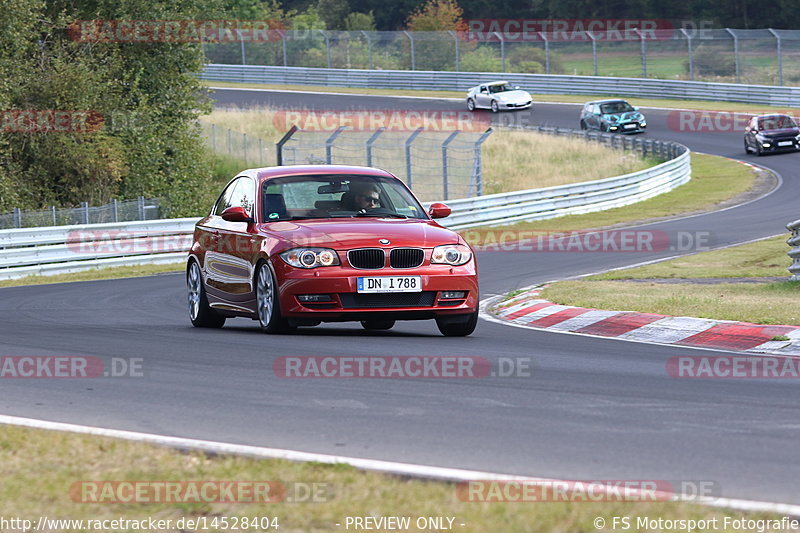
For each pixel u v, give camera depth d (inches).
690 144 6884.8
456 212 4121.6
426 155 6461.6
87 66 4803.2
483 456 759.7
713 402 971.3
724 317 1542.8
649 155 6471.5
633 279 2326.5
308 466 718.5
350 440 816.3
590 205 4699.8
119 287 2605.8
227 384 1074.7
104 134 4835.1
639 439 810.8
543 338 1496.1
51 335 1536.7
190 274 1706.4
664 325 1545.3
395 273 1385.3
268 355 1263.5
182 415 925.8
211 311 1659.7
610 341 1465.3
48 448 791.1
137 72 5128.0
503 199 4333.2
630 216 4456.2
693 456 754.2
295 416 911.7
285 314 1397.6
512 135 7190.0
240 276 1515.7
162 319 1852.9
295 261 1387.8
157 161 5059.1
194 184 5280.5
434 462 743.7
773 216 3949.3
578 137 7106.3
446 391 1027.3
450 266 1416.1
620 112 7180.1
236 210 1485.0
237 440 824.9
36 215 3855.8
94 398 1016.2
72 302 2218.3
